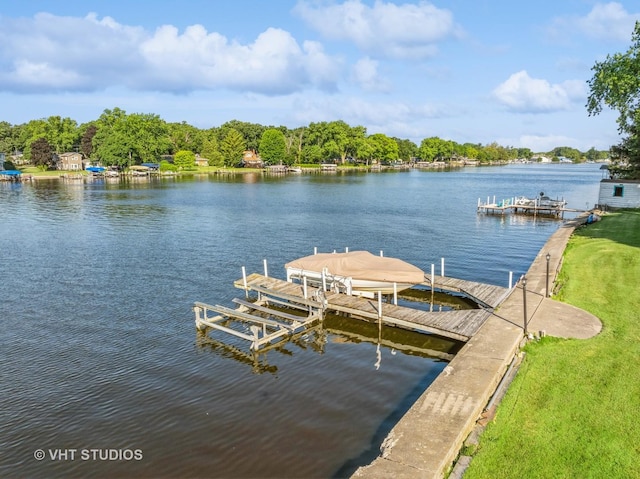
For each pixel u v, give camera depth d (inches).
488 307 866.8
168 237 1769.2
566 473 377.7
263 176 5925.2
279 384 661.3
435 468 378.0
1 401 621.9
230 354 763.4
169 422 571.2
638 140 2094.0
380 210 2564.0
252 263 1362.0
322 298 892.6
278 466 486.6
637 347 594.6
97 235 1809.8
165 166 6131.9
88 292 1088.2
